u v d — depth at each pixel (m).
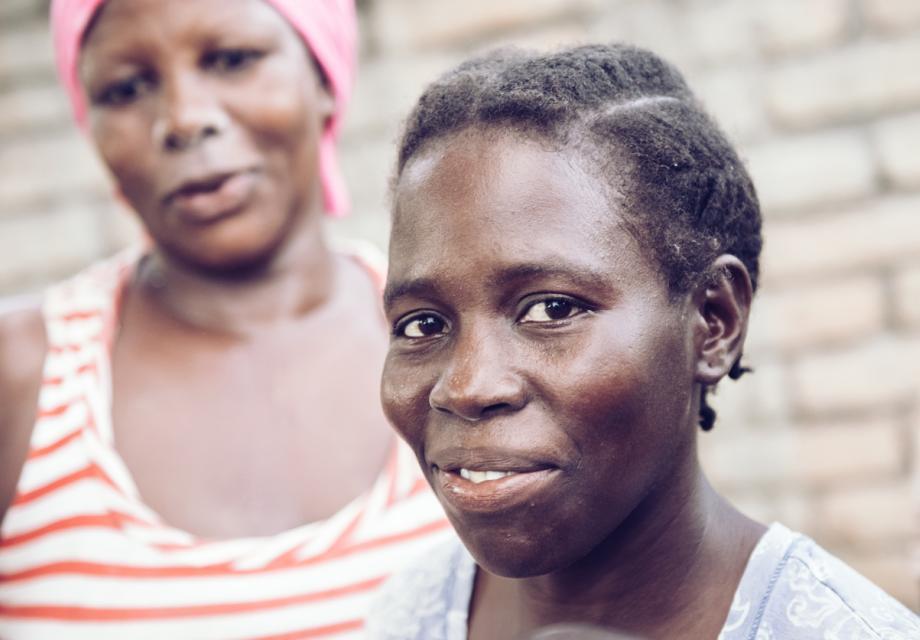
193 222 1.62
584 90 1.06
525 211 1.00
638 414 1.01
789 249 2.58
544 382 0.99
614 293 1.01
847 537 2.58
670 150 1.06
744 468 2.62
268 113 1.62
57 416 1.59
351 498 1.66
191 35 1.57
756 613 1.04
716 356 1.09
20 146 2.90
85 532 1.57
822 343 2.58
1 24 2.88
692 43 2.60
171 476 1.64
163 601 1.55
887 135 2.52
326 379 1.73
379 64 2.77
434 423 1.03
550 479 0.99
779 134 2.58
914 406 2.53
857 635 0.99
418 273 1.03
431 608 1.26
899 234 2.53
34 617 1.55
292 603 1.57
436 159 1.05
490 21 2.70
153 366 1.70
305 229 1.74
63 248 2.89
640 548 1.09
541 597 1.15
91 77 1.63
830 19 2.54
